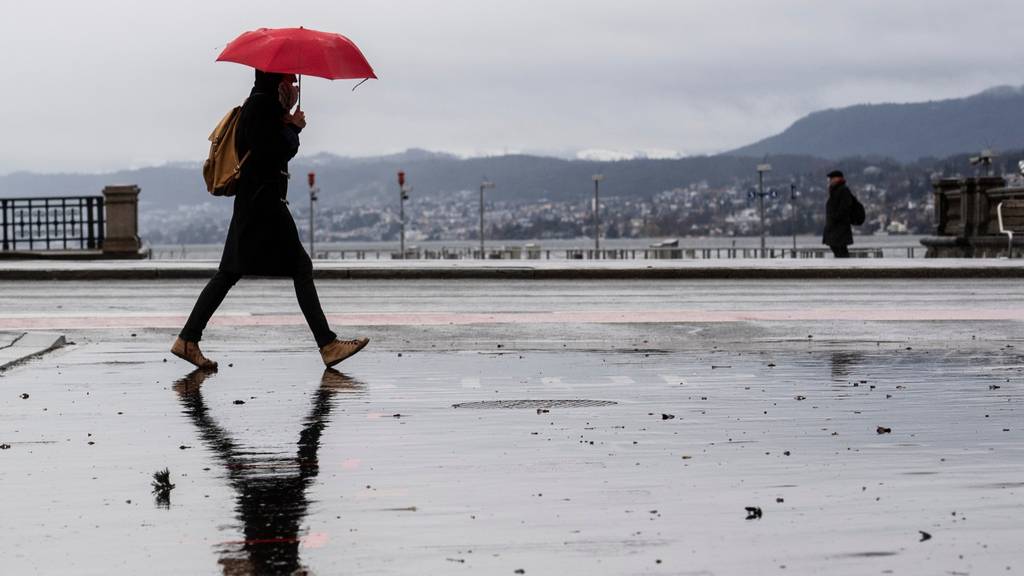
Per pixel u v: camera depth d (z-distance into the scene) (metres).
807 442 6.70
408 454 6.43
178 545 4.68
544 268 23.58
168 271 23.75
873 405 8.02
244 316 14.82
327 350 10.20
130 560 4.48
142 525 4.98
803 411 7.79
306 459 6.32
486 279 23.36
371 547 4.63
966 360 10.50
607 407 8.01
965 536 4.72
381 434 7.03
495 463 6.18
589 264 25.06
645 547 4.61
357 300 18.16
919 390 8.70
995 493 5.43
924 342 12.05
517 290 20.33
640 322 13.99
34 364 10.44
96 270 23.67
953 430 7.05
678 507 5.22
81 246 32.59
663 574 4.27
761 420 7.44
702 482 5.70
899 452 6.39
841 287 21.02
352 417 7.65
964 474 5.84
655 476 5.84
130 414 7.81
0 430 7.23
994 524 4.89
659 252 69.62
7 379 9.49
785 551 4.54
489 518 5.05
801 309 15.93
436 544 4.67
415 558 4.49
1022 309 15.76
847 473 5.88
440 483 5.72
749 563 4.39
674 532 4.82
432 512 5.17
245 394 8.70
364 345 10.23
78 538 4.78
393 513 5.16
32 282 22.86
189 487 5.68
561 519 5.04
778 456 6.31
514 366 10.25
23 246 32.59
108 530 4.91
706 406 8.02
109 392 8.81
